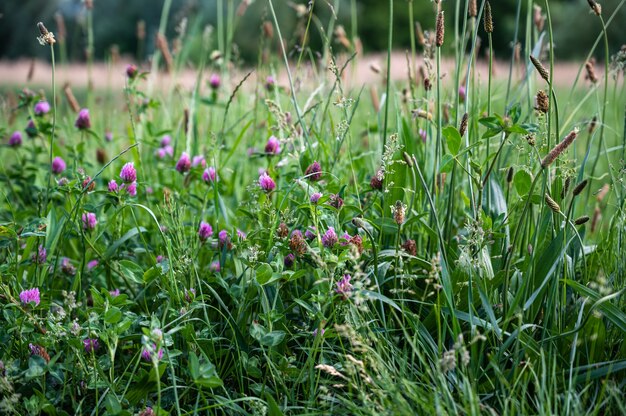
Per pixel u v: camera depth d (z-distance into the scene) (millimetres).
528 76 2543
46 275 2490
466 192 2621
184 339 2055
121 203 2293
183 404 2039
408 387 1742
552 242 2027
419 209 2436
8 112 3697
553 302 2010
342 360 1978
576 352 2012
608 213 3072
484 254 2123
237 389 2143
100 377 1938
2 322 2119
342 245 2055
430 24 18891
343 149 3080
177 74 4070
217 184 2662
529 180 2152
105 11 23953
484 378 1993
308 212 2264
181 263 2100
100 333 1853
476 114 2652
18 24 22672
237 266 2246
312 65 3305
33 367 1829
